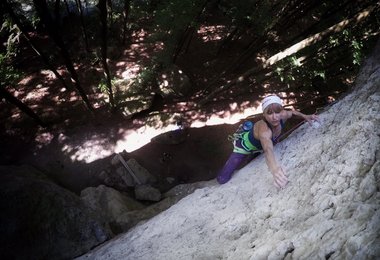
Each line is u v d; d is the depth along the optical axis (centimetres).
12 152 970
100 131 1040
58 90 1120
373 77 350
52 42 1246
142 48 1279
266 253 247
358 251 155
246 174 409
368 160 236
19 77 991
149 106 1084
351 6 913
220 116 1116
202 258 302
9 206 509
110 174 953
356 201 209
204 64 1264
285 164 359
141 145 1036
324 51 871
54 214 520
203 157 1020
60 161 976
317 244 204
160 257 342
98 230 530
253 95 1156
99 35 1280
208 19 1420
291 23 1051
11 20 914
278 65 911
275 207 309
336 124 338
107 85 1005
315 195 265
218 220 357
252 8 1016
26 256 481
